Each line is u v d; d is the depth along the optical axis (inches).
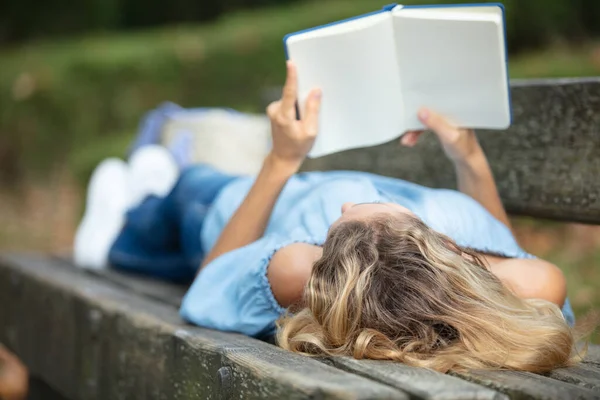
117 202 176.7
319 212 110.2
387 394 62.8
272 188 108.7
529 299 91.8
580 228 198.4
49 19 432.5
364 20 106.0
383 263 84.1
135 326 105.3
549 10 278.4
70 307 127.6
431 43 106.9
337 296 83.4
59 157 347.9
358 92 108.7
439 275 83.6
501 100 108.0
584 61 254.2
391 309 82.7
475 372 78.1
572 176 117.7
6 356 179.3
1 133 351.9
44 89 349.7
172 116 218.1
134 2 446.9
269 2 429.7
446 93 110.3
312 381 65.9
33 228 321.4
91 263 171.0
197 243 147.6
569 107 117.8
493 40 104.0
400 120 112.9
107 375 114.0
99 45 368.2
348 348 83.0
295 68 105.0
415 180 143.6
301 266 97.4
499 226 112.6
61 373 131.0
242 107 332.8
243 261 104.4
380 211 89.0
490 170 128.6
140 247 162.7
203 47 344.8
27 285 147.0
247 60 339.0
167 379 96.1
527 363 81.4
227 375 79.6
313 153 111.3
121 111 345.4
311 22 329.1
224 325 101.3
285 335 87.6
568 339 84.9
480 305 83.2
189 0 444.5
